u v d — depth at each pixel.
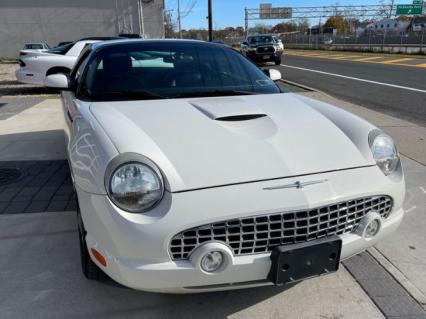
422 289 2.62
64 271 2.76
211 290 2.09
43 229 3.34
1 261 2.88
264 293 2.56
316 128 2.54
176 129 2.33
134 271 1.96
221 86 3.23
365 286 2.64
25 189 4.21
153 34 28.47
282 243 2.08
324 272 2.18
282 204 2.04
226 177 2.06
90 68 3.37
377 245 3.12
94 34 27.81
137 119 2.46
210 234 1.98
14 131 6.75
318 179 2.17
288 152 2.27
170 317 2.36
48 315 2.36
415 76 15.17
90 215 2.10
